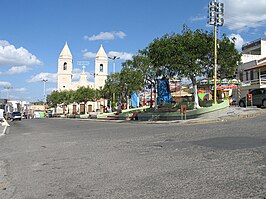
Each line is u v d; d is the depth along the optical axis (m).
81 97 67.75
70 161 8.18
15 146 12.49
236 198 4.46
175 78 26.50
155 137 12.46
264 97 26.39
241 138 10.01
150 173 6.23
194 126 16.53
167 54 23.62
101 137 14.09
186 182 5.41
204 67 24.66
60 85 84.75
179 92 47.06
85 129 21.00
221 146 8.72
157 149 9.14
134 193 5.00
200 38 23.92
